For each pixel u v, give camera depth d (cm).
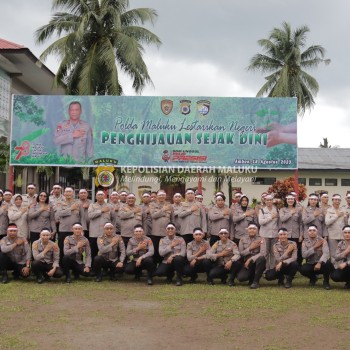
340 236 1074
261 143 1727
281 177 3428
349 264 965
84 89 2234
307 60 3503
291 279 1010
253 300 869
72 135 1733
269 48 3484
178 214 1120
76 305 823
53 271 1001
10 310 781
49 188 3005
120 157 1728
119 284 1018
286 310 798
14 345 609
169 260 1024
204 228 1122
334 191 3572
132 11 2388
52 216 1104
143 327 695
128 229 1108
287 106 1731
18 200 1097
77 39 2234
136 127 1730
